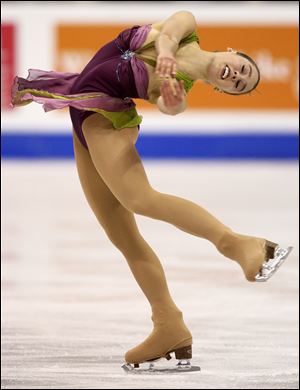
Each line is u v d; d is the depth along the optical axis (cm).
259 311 1786
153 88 1259
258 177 3822
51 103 1266
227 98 4169
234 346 1529
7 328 1648
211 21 4138
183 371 1333
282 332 1623
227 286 2016
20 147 4209
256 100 4175
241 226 2738
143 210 1230
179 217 1220
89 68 1284
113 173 1241
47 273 2147
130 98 1276
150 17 4141
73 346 1529
